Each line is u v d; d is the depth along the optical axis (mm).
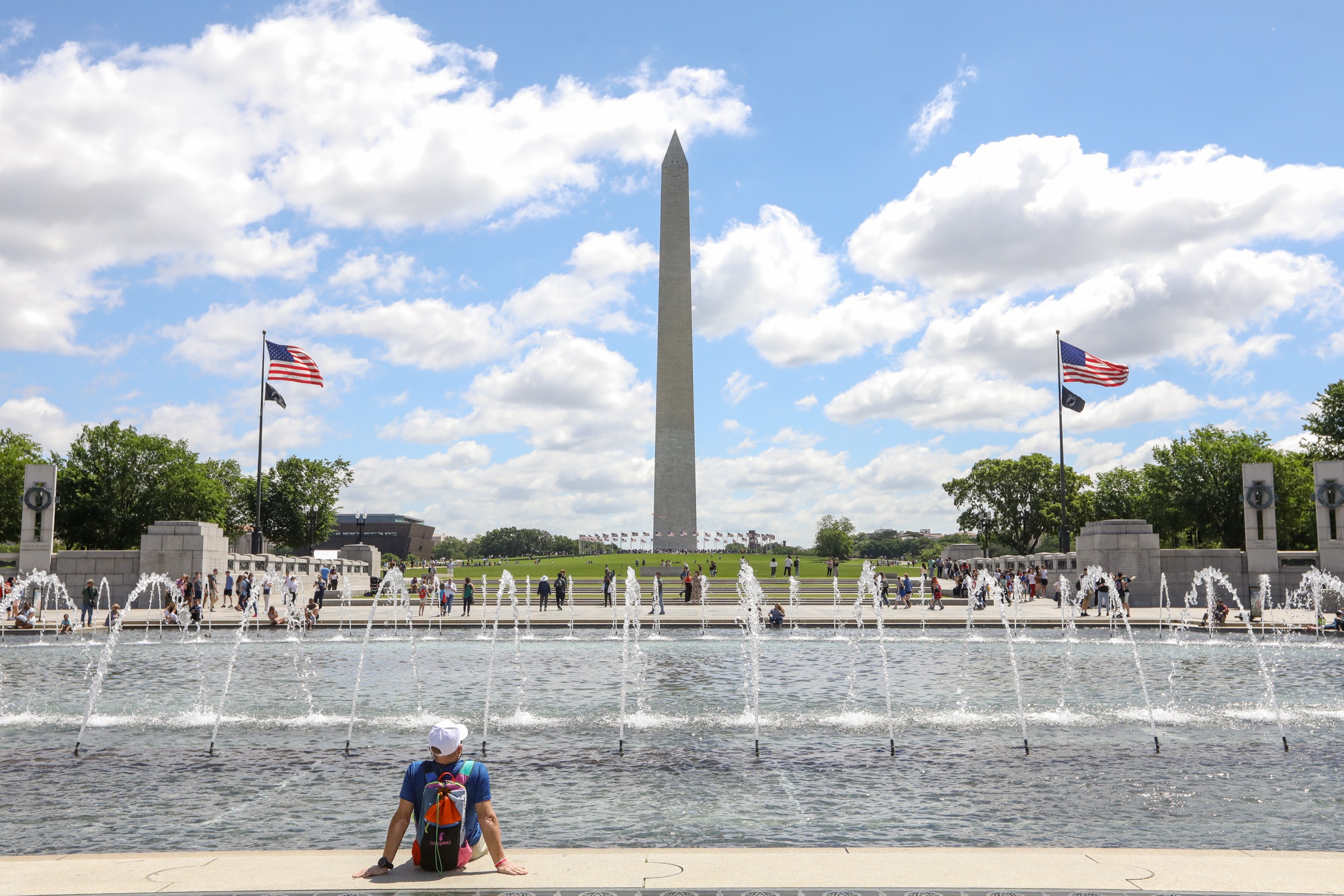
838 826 10641
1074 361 59125
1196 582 50812
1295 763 13953
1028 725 17281
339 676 24828
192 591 43125
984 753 14766
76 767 13875
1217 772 13414
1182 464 80188
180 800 11945
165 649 32938
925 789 12414
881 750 15000
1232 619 43875
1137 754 14672
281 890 7328
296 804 11719
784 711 18906
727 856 8203
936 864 7961
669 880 7539
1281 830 10477
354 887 7414
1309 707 19312
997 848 8938
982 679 24031
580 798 11969
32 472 51750
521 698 20750
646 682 23625
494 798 11984
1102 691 21812
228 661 28984
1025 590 59625
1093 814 11148
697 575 73562
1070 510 109562
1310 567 50750
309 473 93500
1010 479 114000
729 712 18797
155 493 76062
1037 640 36375
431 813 7801
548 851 8461
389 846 7793
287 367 60281
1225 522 77938
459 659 29672
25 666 27297
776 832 10422
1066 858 8109
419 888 7406
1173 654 30906
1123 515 104312
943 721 17641
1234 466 77000
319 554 76812
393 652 31703
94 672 25797
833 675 24906
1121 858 8133
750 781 12906
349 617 41250
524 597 67250
